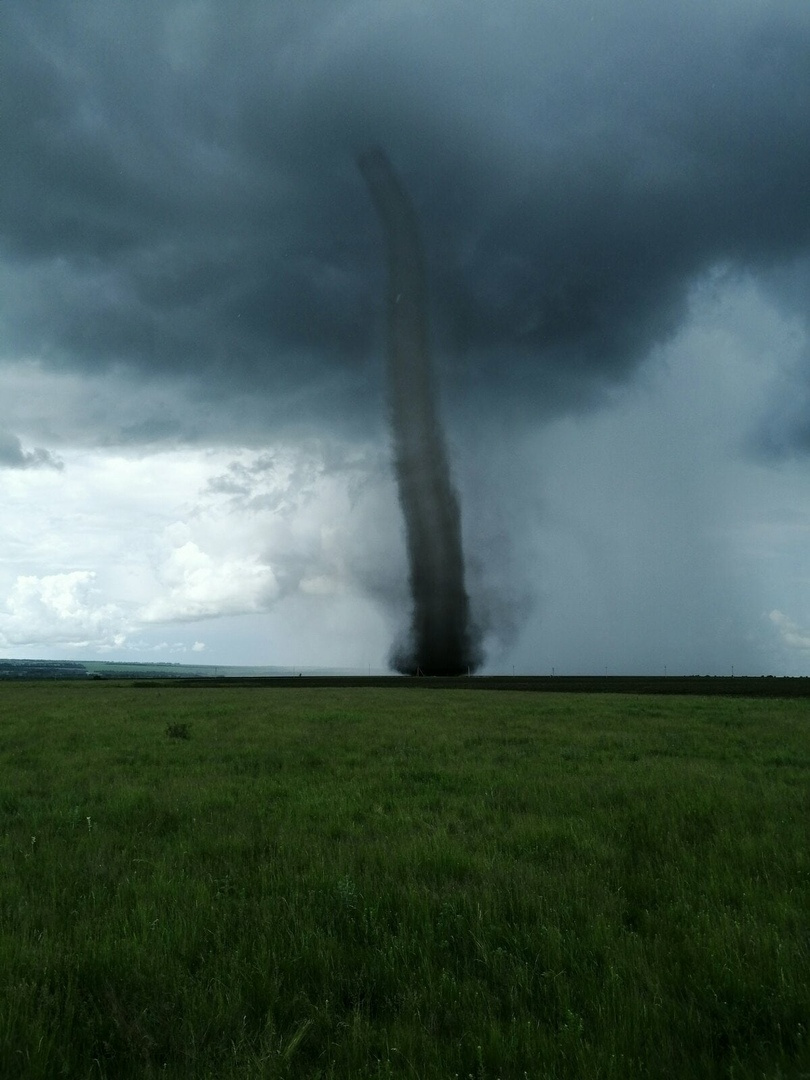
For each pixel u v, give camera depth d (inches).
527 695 2140.7
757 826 403.2
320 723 1107.3
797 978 208.8
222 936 246.4
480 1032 183.0
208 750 783.1
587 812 445.7
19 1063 167.5
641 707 1482.5
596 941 236.1
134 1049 176.7
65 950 232.8
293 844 361.1
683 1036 182.7
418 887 288.7
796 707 1504.7
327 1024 190.4
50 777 612.1
